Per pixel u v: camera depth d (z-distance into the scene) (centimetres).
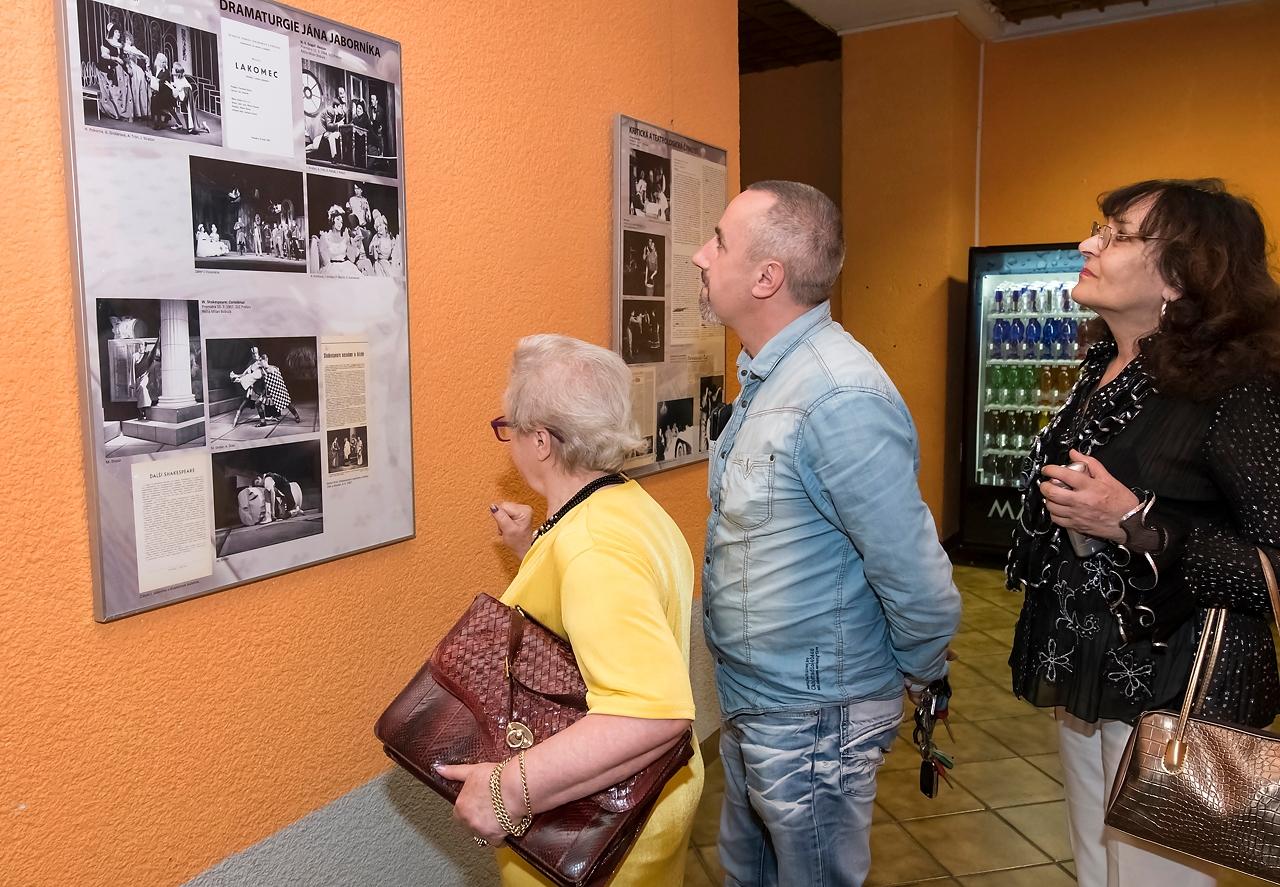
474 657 119
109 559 120
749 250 152
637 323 237
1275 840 120
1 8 108
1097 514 133
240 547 138
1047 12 518
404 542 172
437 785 115
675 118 255
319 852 159
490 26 185
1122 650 143
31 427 113
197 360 129
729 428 162
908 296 547
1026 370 532
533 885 123
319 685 157
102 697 123
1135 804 131
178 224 125
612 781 108
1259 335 132
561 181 209
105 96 116
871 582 143
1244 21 482
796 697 150
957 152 532
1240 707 134
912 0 497
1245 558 126
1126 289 147
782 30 544
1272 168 486
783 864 153
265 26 136
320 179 146
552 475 131
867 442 136
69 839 121
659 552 123
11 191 110
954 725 327
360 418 157
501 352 193
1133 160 520
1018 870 236
